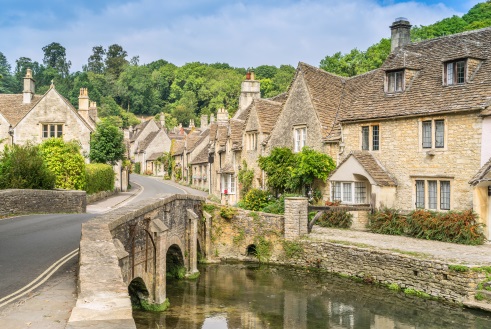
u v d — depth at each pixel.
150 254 14.91
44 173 27.45
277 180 28.34
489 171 18.86
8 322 7.07
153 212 15.27
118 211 13.01
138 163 89.12
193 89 124.44
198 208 23.12
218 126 42.94
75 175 32.66
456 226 19.39
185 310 15.48
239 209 24.19
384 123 23.77
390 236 21.44
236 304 16.25
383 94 24.72
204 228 23.84
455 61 21.67
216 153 43.31
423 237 20.64
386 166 23.62
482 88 20.23
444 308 14.94
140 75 130.62
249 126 33.81
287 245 22.25
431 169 21.62
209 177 46.53
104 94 124.69
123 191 47.88
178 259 20.22
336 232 22.97
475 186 19.42
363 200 24.16
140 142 90.00
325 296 16.98
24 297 8.48
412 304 15.54
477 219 19.42
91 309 5.95
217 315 15.02
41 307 7.86
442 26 50.28
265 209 26.94
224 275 20.72
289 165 28.05
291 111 29.52
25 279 9.89
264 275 20.52
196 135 61.88
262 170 31.38
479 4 52.44
